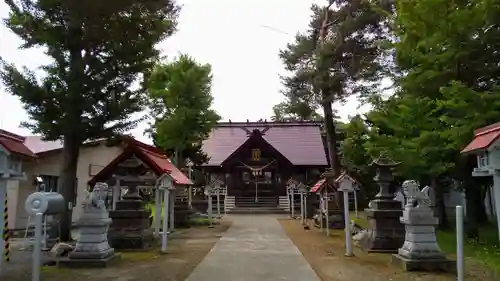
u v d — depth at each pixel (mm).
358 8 20109
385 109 15430
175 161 22531
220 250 11727
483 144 6461
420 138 12602
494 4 10992
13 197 15320
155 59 13719
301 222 22031
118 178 12188
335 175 20734
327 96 20812
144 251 11484
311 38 21938
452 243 13031
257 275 8195
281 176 35375
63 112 11914
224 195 33688
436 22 12188
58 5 11492
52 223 11984
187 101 20641
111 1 11211
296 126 42125
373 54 19922
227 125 42531
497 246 12016
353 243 12914
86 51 12406
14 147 6691
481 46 11883
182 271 8586
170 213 17219
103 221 9234
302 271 8602
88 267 8867
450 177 15195
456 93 11070
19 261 9578
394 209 11742
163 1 12414
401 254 9047
